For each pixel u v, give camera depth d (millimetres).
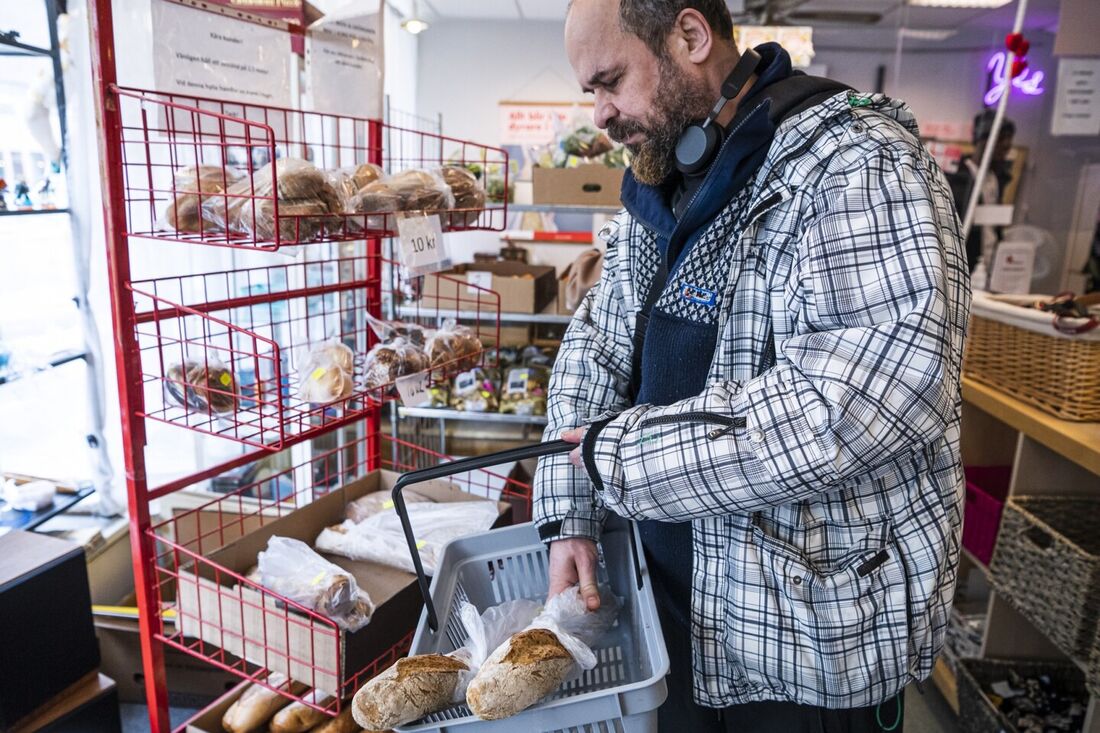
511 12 4621
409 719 776
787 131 912
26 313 2211
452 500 1784
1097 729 1582
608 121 1001
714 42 929
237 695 1669
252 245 1163
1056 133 2924
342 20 1547
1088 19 2395
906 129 953
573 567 1075
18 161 2135
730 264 959
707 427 848
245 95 1372
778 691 991
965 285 892
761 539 943
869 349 799
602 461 895
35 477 2344
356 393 1409
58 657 1573
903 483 925
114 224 1208
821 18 4387
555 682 793
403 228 1386
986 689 2021
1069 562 1630
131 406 1280
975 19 4195
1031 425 1812
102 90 1160
